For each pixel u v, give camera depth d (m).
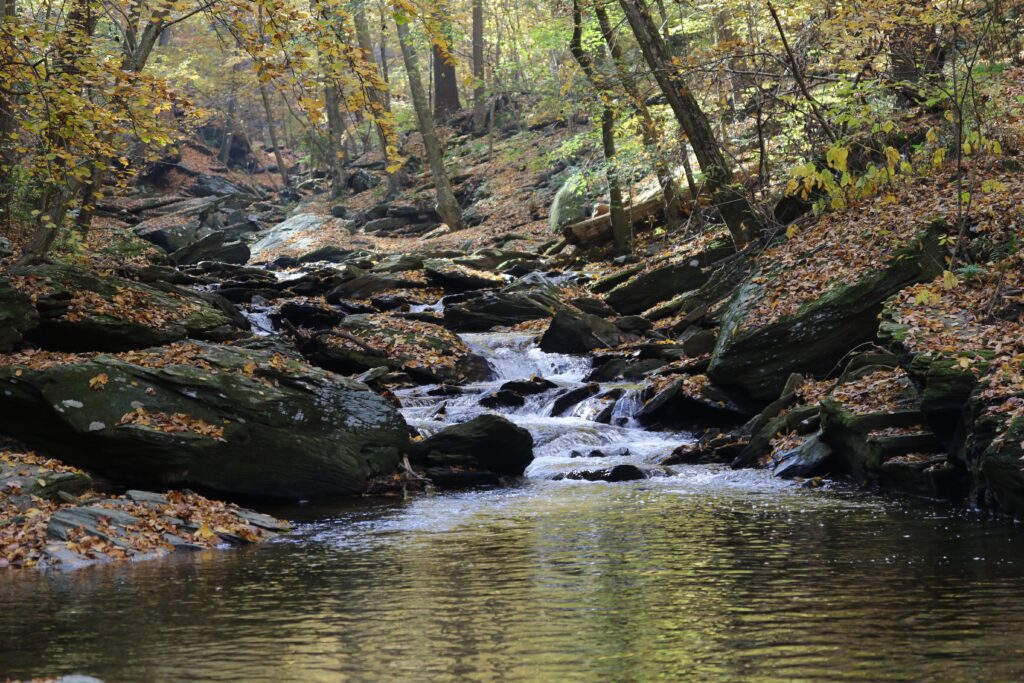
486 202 41.12
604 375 19.98
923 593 7.04
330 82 13.98
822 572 7.81
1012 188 17.28
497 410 18.45
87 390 12.34
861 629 6.18
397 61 59.31
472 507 11.89
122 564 8.91
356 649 6.05
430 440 14.45
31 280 16.03
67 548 9.18
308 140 55.00
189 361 13.53
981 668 5.36
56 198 18.02
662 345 20.52
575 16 24.84
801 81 17.64
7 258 18.14
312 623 6.69
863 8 18.53
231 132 63.66
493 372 21.23
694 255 24.69
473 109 52.66
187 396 12.76
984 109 15.98
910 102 20.25
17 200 20.83
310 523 11.12
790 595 7.10
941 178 18.94
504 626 6.50
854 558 8.30
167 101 14.72
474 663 5.70
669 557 8.57
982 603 6.72
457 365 21.00
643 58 26.66
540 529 10.20
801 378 15.80
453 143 50.78
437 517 11.23
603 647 5.96
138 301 17.27
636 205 31.23
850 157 20.61
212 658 5.90
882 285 16.16
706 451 15.11
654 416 17.28
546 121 45.44
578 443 16.06
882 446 12.07
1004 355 11.02
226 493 12.66
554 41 28.64
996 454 9.76
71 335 15.81
